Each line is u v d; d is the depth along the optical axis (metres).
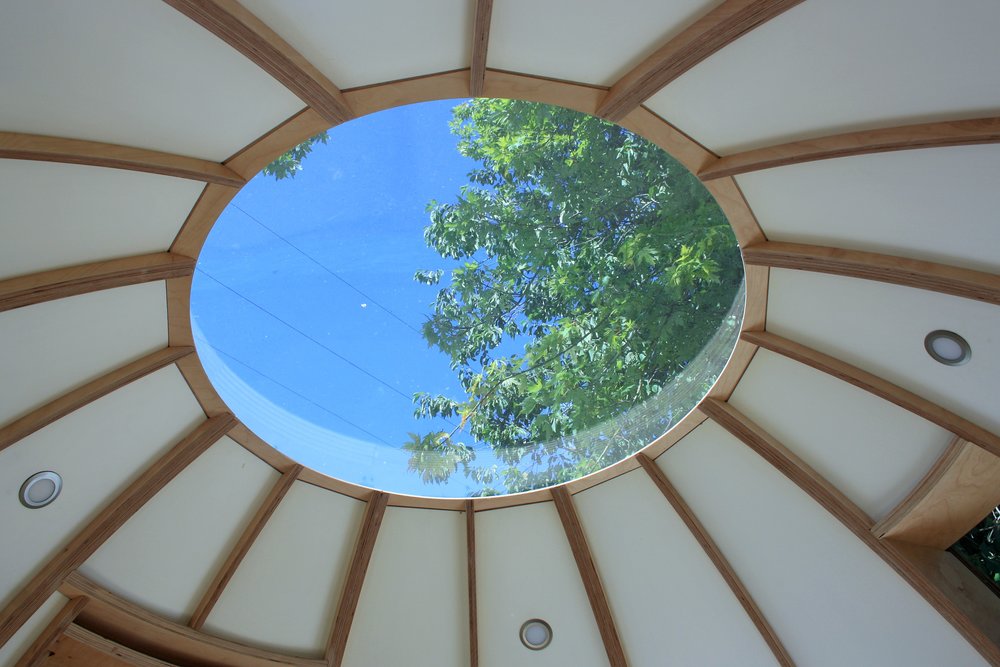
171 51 4.91
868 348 7.11
